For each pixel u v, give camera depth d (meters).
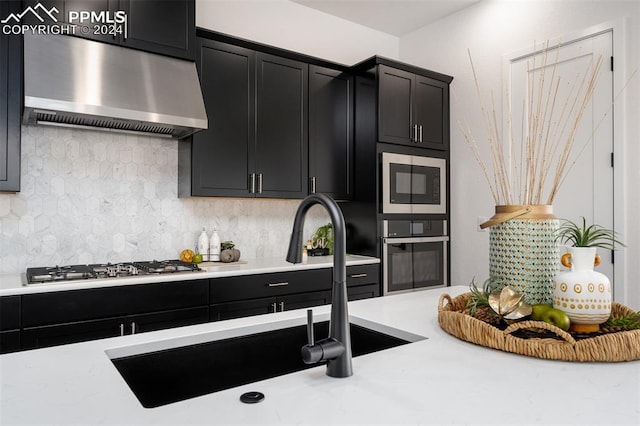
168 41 2.65
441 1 3.63
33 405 0.78
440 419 0.73
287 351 1.40
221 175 2.91
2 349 1.94
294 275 2.90
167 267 2.59
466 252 3.69
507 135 3.38
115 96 2.32
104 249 2.80
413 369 0.98
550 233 1.29
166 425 0.71
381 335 1.39
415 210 3.58
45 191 2.61
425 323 1.40
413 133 3.58
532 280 1.28
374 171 3.40
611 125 2.77
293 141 3.26
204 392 1.23
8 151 2.20
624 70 2.71
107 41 2.44
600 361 1.01
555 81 3.08
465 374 0.95
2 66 2.19
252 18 3.46
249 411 0.76
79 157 2.72
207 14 3.23
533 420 0.73
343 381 0.91
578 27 2.97
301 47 3.73
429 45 4.05
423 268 3.61
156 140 3.00
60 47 2.29
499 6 3.47
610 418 0.74
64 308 2.09
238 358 1.30
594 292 1.12
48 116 2.41
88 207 2.75
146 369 1.14
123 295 2.24
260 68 3.11
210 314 2.53
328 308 1.62
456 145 3.80
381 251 3.38
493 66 3.51
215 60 2.90
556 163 3.04
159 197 3.01
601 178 2.81
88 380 0.90
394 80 3.49
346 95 3.57
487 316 1.30
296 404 0.79
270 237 3.51
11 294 1.96
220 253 3.09
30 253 2.56
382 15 3.90
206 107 2.85
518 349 1.07
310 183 3.34
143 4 2.56
